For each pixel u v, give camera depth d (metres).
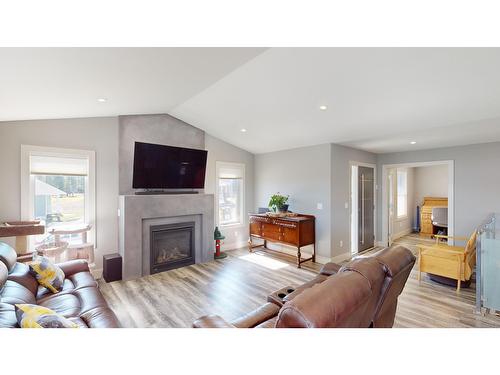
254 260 4.57
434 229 6.65
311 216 4.59
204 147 4.87
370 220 5.45
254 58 2.38
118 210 3.88
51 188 3.39
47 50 1.40
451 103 2.70
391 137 3.96
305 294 1.06
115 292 3.16
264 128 4.24
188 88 3.02
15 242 3.04
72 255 3.41
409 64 2.19
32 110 2.66
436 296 3.07
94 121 3.68
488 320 2.51
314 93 2.91
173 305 2.82
